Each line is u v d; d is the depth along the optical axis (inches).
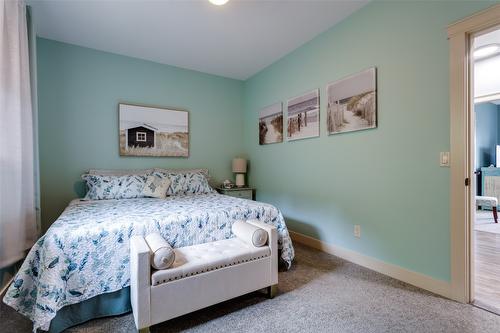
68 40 117.6
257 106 159.0
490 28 63.3
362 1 89.5
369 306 66.3
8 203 73.2
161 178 127.3
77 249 59.4
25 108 83.7
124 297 64.6
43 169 116.0
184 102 152.4
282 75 136.1
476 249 112.7
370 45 90.0
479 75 140.5
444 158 70.2
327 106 107.8
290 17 98.9
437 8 71.6
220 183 166.4
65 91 120.3
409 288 75.9
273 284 72.1
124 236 65.6
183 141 151.3
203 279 60.9
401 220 81.2
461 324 58.2
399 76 81.1
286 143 133.7
